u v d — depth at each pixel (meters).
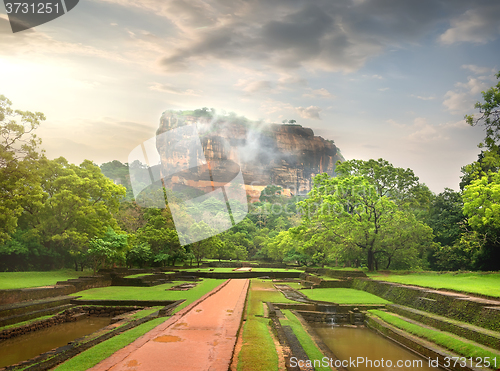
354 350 14.01
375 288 24.73
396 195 40.25
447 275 29.48
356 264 45.00
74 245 34.06
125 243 33.00
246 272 41.34
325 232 36.97
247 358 8.51
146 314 16.09
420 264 40.91
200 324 11.16
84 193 34.19
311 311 19.66
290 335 11.73
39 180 26.95
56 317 17.08
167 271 43.16
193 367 6.85
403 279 26.17
